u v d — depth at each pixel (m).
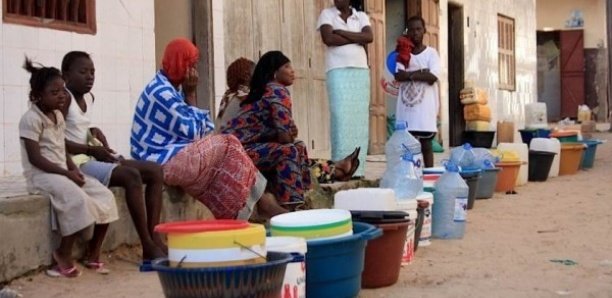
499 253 6.87
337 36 8.98
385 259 5.66
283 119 7.29
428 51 9.95
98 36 9.10
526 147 11.84
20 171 8.30
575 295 5.48
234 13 10.85
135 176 6.11
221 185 6.58
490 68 19.39
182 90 6.86
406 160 7.02
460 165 10.18
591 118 28.02
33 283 5.66
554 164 12.77
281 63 7.43
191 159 6.47
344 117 9.06
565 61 29.52
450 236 7.54
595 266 6.35
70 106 6.38
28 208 5.71
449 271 6.20
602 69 29.25
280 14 11.72
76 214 5.77
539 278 5.96
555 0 29.47
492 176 10.30
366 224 5.44
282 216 5.20
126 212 6.53
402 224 5.67
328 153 12.84
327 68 9.13
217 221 4.44
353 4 13.54
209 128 6.81
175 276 4.16
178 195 6.88
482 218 8.76
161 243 6.24
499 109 19.88
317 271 5.02
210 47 10.47
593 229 7.99
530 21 22.12
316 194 8.29
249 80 7.80
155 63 10.05
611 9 22.75
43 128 5.86
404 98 9.95
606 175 13.03
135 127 6.67
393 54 10.16
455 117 17.92
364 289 5.66
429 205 7.17
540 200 10.17
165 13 10.70
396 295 5.49
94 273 5.98
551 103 29.88
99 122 9.06
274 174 7.34
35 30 8.40
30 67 6.02
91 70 6.56
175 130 6.57
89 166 6.20
